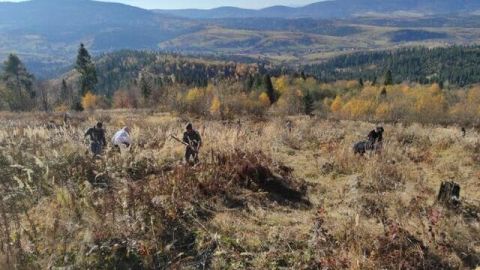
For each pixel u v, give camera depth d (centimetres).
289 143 1312
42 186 756
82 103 8175
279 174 903
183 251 586
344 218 691
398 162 1055
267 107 7669
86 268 532
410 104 7644
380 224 676
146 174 880
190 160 912
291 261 567
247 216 692
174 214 646
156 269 547
